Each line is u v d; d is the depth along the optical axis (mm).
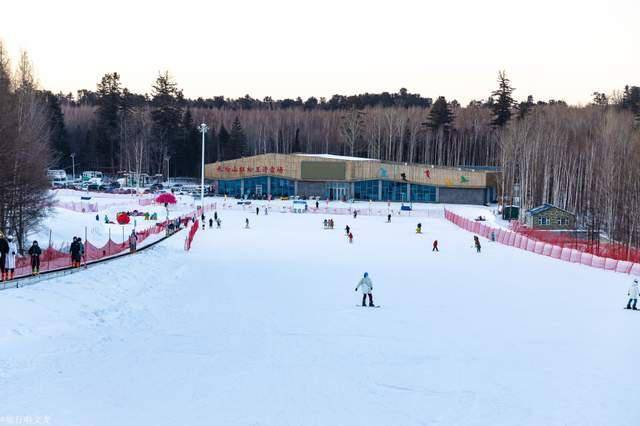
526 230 81438
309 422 17375
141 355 23234
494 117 183125
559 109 171625
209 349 24453
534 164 112875
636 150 87562
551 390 20578
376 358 23812
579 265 53344
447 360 23781
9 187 45812
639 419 18141
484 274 47594
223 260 52406
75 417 17016
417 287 40906
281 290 38594
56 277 33625
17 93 53469
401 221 97938
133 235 49031
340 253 59219
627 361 24141
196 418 17359
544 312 33500
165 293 36344
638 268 47969
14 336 23672
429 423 17578
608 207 83250
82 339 24797
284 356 23797
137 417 17250
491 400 19531
